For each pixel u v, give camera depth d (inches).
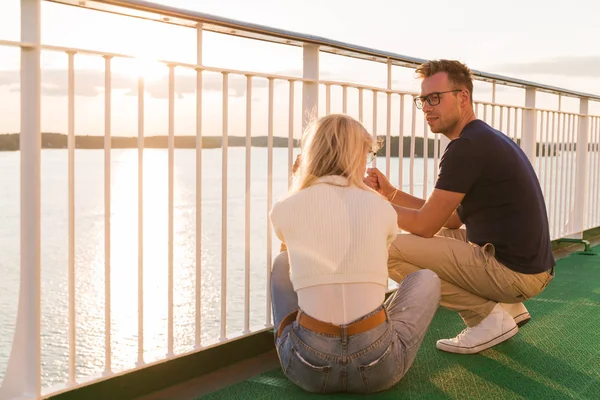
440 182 95.3
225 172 92.6
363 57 114.3
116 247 645.9
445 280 99.0
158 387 84.6
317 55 104.1
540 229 96.0
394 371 77.0
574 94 195.8
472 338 98.9
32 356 70.3
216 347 93.2
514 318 104.2
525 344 103.8
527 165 97.6
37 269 69.8
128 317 327.3
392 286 135.5
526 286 96.1
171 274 85.2
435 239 98.0
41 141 69.2
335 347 73.7
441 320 118.9
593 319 119.0
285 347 77.7
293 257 75.8
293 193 77.6
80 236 701.9
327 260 73.9
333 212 74.2
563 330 111.8
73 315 74.7
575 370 92.0
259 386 85.7
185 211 890.1
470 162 93.9
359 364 74.3
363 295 74.3
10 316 272.2
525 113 181.0
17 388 70.8
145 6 74.0
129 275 486.6
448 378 88.5
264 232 611.5
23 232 69.8
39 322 70.4
